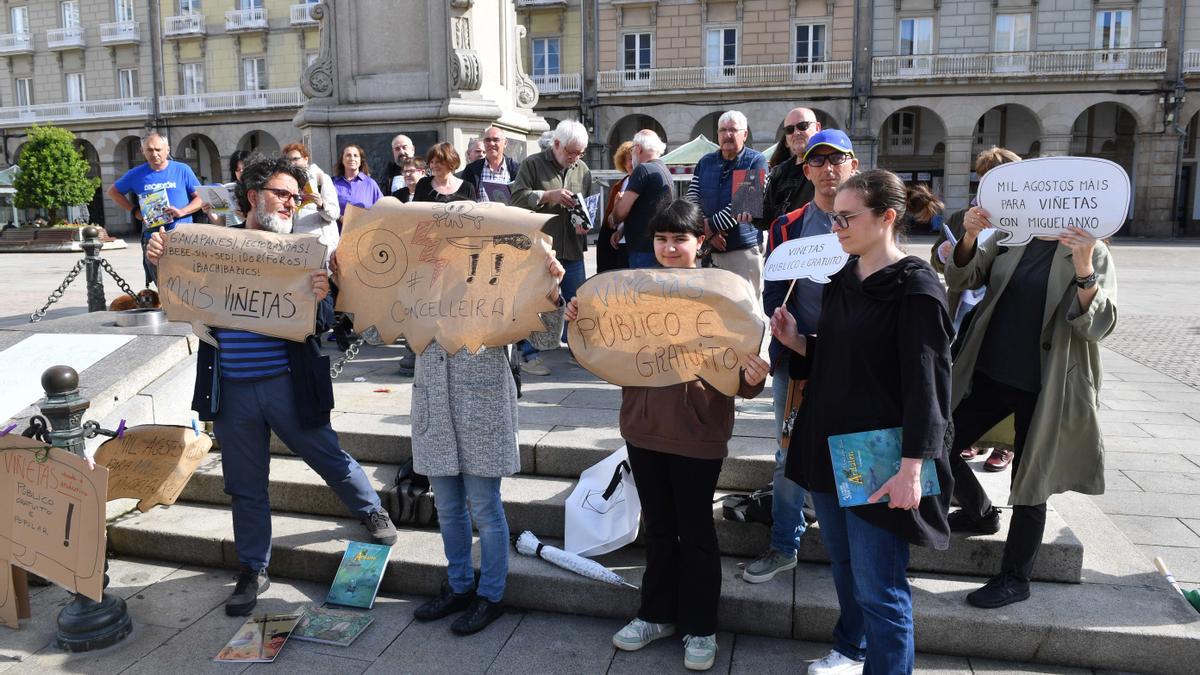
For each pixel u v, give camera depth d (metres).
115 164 38.38
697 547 2.89
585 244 5.80
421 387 3.13
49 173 28.42
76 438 3.13
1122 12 28.80
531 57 33.06
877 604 2.42
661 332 2.86
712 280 2.82
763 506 3.40
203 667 3.01
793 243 2.84
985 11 29.36
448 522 3.23
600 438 4.09
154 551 3.88
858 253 2.46
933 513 2.37
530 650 3.09
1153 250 23.81
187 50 37.00
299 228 5.43
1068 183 2.74
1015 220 2.84
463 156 6.95
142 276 15.70
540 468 4.03
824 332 2.53
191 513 4.07
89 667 3.02
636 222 5.04
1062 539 3.22
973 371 3.11
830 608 3.06
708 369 2.80
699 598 2.91
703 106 31.58
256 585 3.46
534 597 3.38
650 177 4.97
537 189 5.48
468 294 3.05
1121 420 6.00
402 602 3.47
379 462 4.25
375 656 3.06
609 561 3.51
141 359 4.46
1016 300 3.01
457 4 6.75
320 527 3.87
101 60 37.97
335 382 5.38
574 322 3.00
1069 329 2.93
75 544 3.06
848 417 2.42
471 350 3.02
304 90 7.14
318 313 3.31
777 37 30.70
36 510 3.15
